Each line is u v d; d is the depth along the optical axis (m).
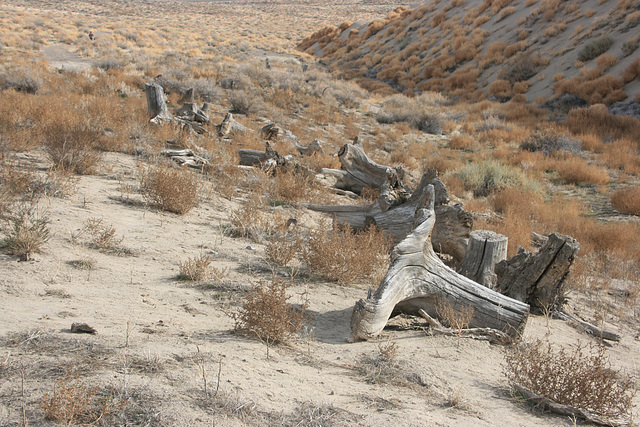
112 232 6.37
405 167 19.02
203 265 5.84
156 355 3.41
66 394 2.53
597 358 3.98
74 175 9.41
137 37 48.28
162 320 4.36
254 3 146.00
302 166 12.46
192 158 12.41
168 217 8.17
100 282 5.18
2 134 10.05
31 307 4.21
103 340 3.58
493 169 17.94
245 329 4.31
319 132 22.84
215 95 26.23
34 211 6.71
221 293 5.38
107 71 29.08
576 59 34.59
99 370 3.05
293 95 30.05
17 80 20.08
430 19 54.81
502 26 44.66
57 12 77.06
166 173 8.79
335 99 31.89
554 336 5.64
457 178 17.72
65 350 3.31
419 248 5.41
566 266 6.03
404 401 3.35
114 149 12.78
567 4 41.12
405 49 50.47
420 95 40.16
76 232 6.45
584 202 16.72
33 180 7.91
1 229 5.88
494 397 3.72
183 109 17.03
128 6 109.88
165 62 34.94
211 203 9.57
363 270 6.64
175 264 6.16
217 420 2.67
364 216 8.90
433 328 5.12
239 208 9.45
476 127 28.22
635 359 5.42
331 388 3.42
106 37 45.53
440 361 4.30
